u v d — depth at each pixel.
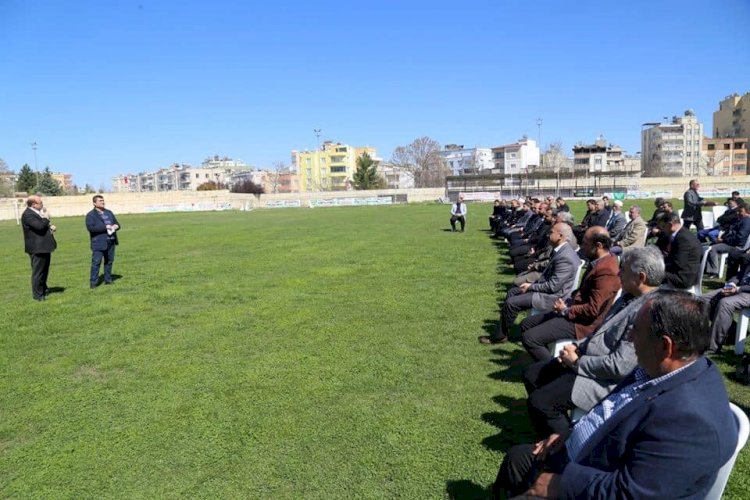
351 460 4.21
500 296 10.16
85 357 6.94
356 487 3.84
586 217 15.03
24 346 7.47
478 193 68.75
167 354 7.00
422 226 28.27
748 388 5.40
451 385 5.72
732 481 3.76
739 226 10.58
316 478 3.97
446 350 6.93
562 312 5.52
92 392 5.75
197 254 17.91
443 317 8.64
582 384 3.81
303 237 23.16
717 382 2.14
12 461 4.33
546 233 11.38
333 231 26.09
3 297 11.13
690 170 113.06
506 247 17.95
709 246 11.24
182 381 6.00
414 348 7.03
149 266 15.24
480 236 22.02
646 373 2.46
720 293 6.39
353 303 9.79
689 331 2.12
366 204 69.12
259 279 12.60
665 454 2.03
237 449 4.43
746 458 4.08
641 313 2.27
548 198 15.81
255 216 44.56
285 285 11.74
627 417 2.26
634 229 10.84
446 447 4.39
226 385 5.84
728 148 113.88
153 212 63.84
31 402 5.51
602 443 2.37
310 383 5.84
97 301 10.48
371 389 5.64
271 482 3.93
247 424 4.87
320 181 144.12
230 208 66.94
